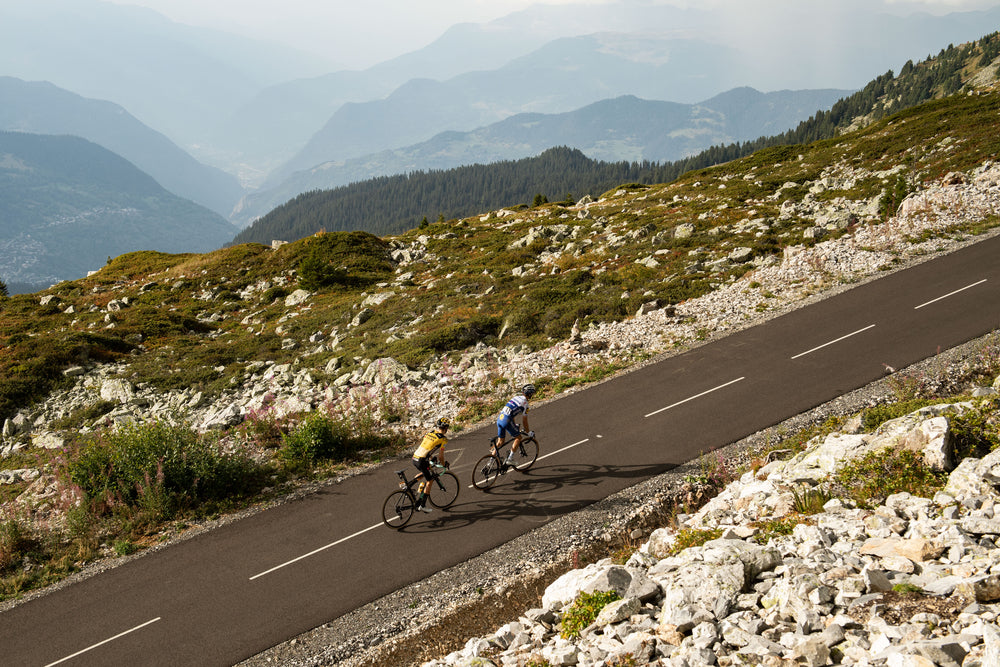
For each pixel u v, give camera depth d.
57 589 13.12
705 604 7.45
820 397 17.22
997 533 7.36
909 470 9.67
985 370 16.62
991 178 33.94
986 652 4.92
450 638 10.75
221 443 19.31
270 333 36.12
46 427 25.34
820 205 39.91
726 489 12.94
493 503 14.59
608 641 7.53
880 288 23.91
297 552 13.55
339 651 10.73
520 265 41.53
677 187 65.75
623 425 17.48
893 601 6.42
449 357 25.70
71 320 42.53
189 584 12.83
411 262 50.69
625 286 30.67
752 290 26.25
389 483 16.14
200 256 62.47
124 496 15.98
